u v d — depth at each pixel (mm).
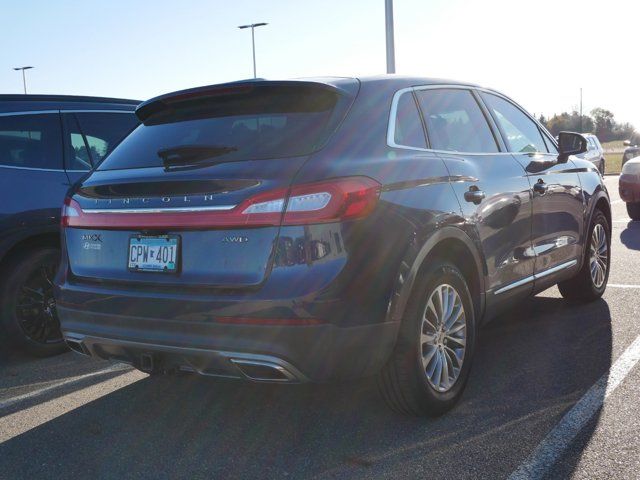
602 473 2744
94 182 3414
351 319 2838
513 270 4078
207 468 2990
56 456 3154
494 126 4332
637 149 24875
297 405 3662
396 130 3389
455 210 3426
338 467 2939
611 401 3465
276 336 2777
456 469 2852
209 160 3102
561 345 4441
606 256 5633
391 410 3514
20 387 4145
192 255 2994
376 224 2936
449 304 3445
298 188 2818
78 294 3318
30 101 4812
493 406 3504
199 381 4113
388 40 14594
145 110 3701
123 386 4082
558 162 4848
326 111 3191
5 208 4434
